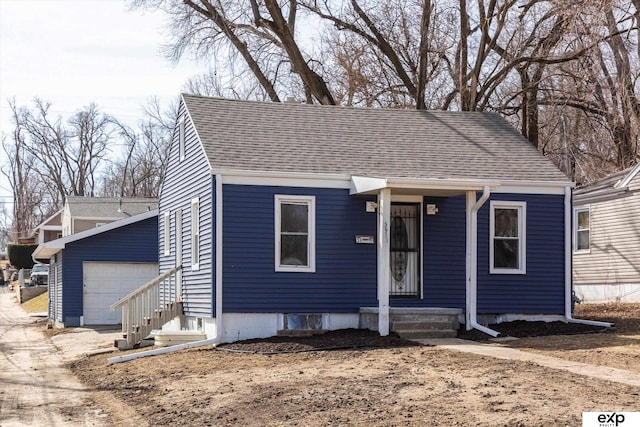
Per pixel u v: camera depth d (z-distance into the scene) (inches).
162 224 1064.2
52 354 921.5
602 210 1187.3
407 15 1488.7
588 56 1229.1
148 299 897.5
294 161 816.3
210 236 788.6
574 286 1254.9
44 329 1330.0
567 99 1336.1
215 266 773.9
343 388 515.2
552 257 860.0
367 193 797.9
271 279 788.0
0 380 697.6
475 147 911.0
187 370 656.4
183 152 936.9
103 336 1100.5
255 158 808.3
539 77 1348.4
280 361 663.1
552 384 484.4
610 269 1165.1
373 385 518.6
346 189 814.5
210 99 918.4
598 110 1368.1
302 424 425.4
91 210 1935.3
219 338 770.8
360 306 809.5
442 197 843.4
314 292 799.1
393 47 1513.3
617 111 1349.7
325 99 1491.1
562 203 866.1
